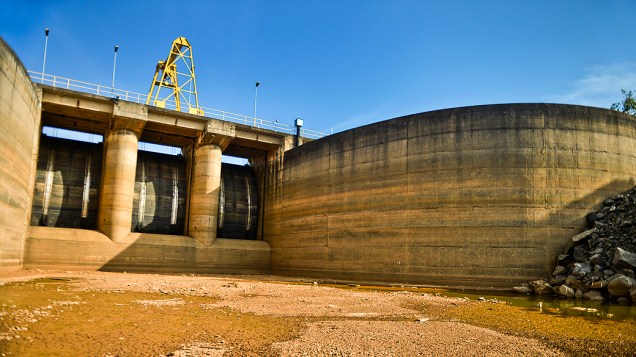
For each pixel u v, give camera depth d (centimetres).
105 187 4088
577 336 1408
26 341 1094
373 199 3819
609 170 3372
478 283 3259
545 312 1956
